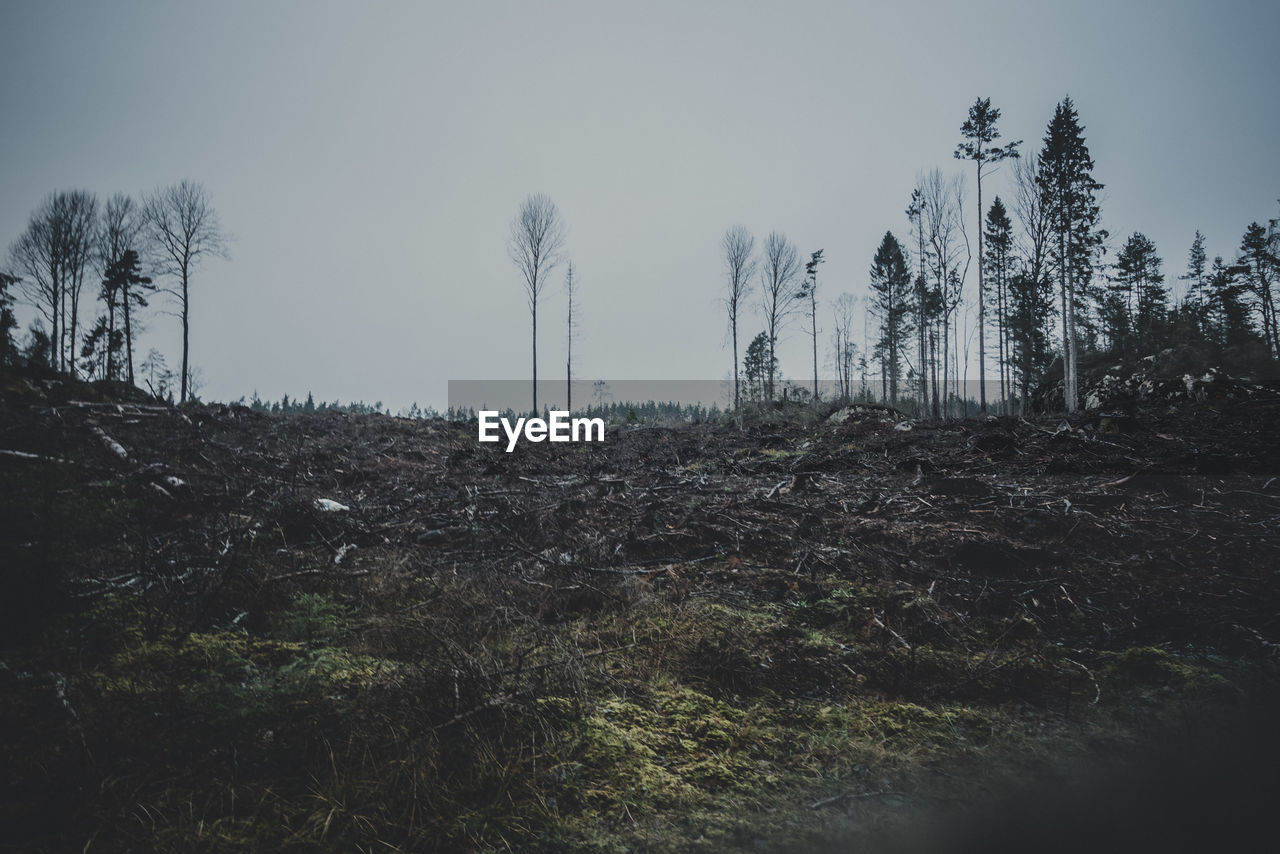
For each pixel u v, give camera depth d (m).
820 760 3.54
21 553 4.64
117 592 4.76
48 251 35.53
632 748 3.51
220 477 7.92
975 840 2.86
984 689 4.33
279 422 13.75
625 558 6.72
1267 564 5.90
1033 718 3.99
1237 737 3.67
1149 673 4.45
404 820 2.83
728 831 2.91
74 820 2.67
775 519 7.62
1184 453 9.37
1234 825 2.96
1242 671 4.43
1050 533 6.83
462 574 5.89
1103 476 8.62
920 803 3.15
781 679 4.41
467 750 3.30
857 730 3.84
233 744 3.20
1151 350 29.31
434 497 8.68
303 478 9.09
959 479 8.33
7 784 2.80
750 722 3.90
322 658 4.14
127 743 3.14
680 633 4.92
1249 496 7.42
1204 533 6.54
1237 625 4.99
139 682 3.66
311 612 4.87
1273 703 4.02
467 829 2.81
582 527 7.54
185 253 31.58
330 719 3.45
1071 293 25.20
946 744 3.70
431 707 3.56
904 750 3.64
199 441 9.77
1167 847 2.82
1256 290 35.88
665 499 8.58
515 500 8.55
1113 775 3.38
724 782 3.30
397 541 6.87
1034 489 8.00
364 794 2.94
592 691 4.08
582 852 2.72
